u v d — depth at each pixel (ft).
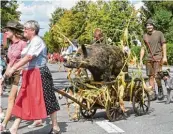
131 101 29.30
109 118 27.32
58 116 29.84
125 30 28.96
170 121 27.58
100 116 29.60
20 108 22.45
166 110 32.17
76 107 27.89
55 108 22.82
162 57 37.91
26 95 22.30
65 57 26.71
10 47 24.54
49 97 22.56
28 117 22.20
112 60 27.30
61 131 24.66
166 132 24.25
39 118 22.06
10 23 24.48
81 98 26.96
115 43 29.43
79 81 27.22
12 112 22.56
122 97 27.58
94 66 26.40
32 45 21.93
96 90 26.84
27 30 22.26
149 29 37.99
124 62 28.32
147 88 30.01
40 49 22.08
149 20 38.04
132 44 29.19
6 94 40.98
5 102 36.73
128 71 28.99
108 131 24.59
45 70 22.43
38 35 22.54
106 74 27.09
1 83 25.18
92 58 26.43
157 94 39.45
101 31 29.89
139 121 27.66
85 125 26.45
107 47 27.61
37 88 22.15
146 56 38.09
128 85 28.45
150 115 29.89
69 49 27.53
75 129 25.23
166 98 39.17
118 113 28.19
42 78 22.27
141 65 29.27
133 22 29.53
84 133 24.12
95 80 27.32
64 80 65.16
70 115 30.12
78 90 27.22
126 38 28.81
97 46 27.48
